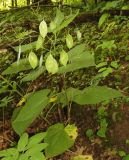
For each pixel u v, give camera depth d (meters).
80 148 0.57
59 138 0.33
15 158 0.31
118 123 0.58
